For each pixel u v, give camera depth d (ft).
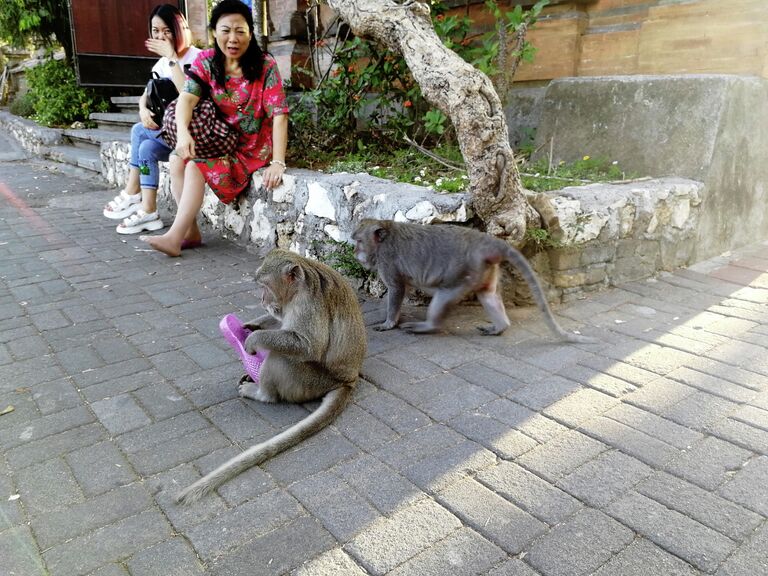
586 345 12.12
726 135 16.40
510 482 8.07
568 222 13.83
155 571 6.73
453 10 22.93
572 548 6.93
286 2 24.64
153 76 20.75
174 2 36.17
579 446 8.82
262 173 18.13
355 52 19.97
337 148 20.83
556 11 20.40
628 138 17.72
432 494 7.88
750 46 17.04
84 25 34.19
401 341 12.58
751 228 18.49
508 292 13.98
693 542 6.97
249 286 15.97
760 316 13.38
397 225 12.65
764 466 8.28
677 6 18.03
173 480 8.25
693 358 11.47
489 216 13.15
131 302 14.76
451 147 19.47
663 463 8.39
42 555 6.95
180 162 19.07
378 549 6.97
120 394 10.48
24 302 14.69
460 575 6.60
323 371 9.89
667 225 15.93
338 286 9.95
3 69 68.39
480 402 10.09
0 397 10.35
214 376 11.15
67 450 8.88
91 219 22.95
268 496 7.88
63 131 38.45
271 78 17.40
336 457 8.68
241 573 6.69
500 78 17.93
